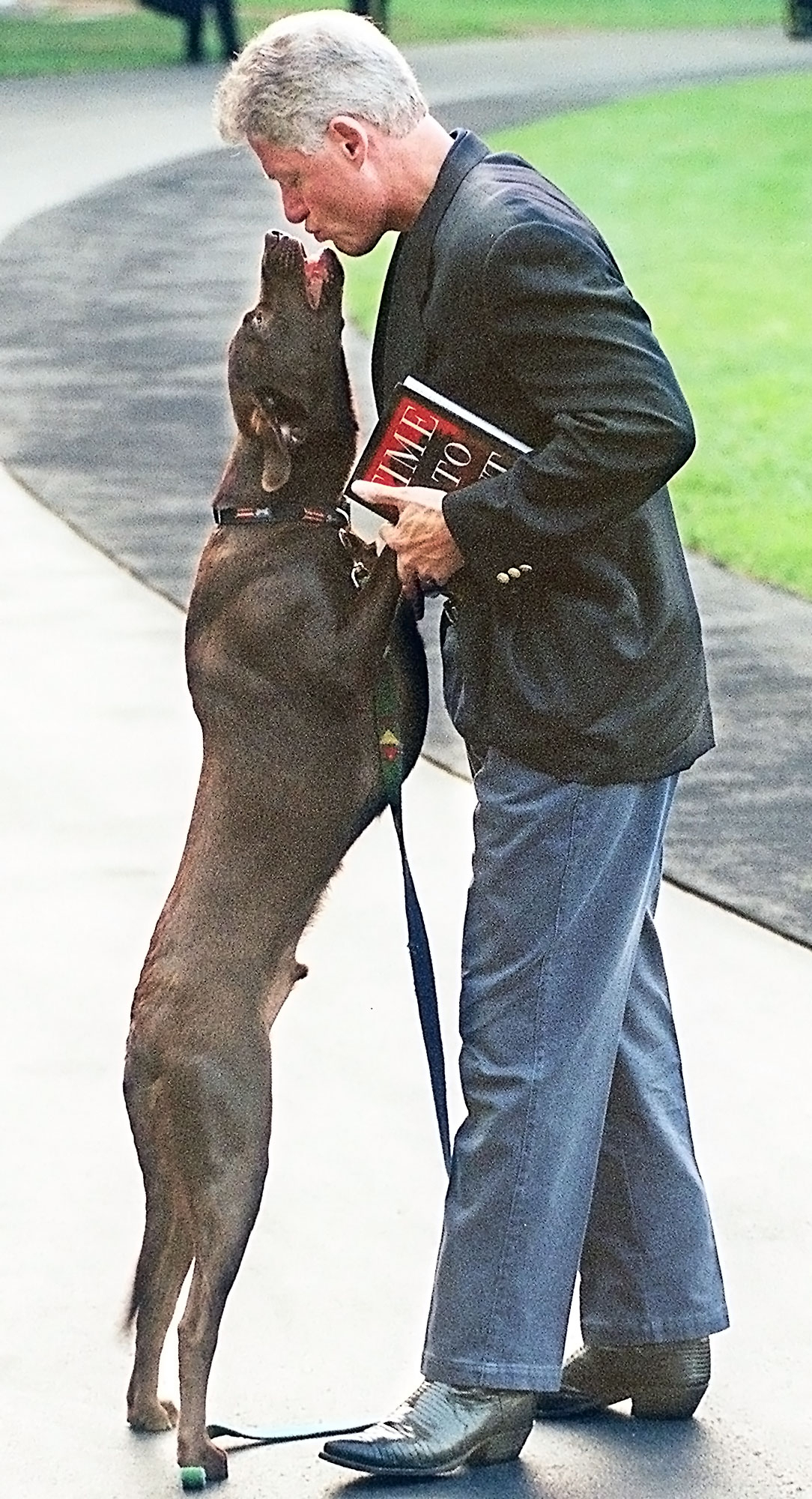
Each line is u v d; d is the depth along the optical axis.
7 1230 8.75
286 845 7.51
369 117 6.98
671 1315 7.52
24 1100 9.77
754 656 16.47
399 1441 7.18
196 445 23.30
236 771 7.55
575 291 6.71
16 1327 8.10
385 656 7.62
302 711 7.55
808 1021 10.47
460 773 13.97
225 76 7.14
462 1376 7.16
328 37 6.99
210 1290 7.24
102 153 46.31
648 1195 7.50
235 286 32.28
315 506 7.77
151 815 13.16
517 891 7.16
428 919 11.68
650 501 7.17
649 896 7.46
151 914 11.78
